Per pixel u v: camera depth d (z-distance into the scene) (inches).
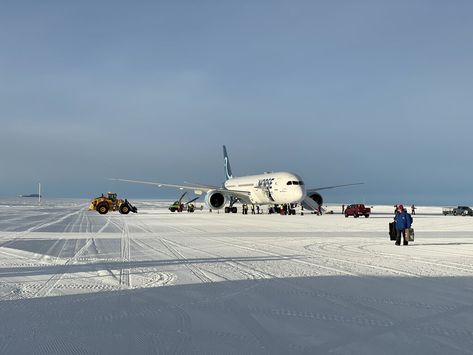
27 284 451.8
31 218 1946.4
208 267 560.1
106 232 1171.3
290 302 365.7
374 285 436.5
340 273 509.0
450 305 353.4
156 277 487.8
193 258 647.8
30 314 332.5
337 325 298.7
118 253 714.8
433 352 245.0
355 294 394.6
